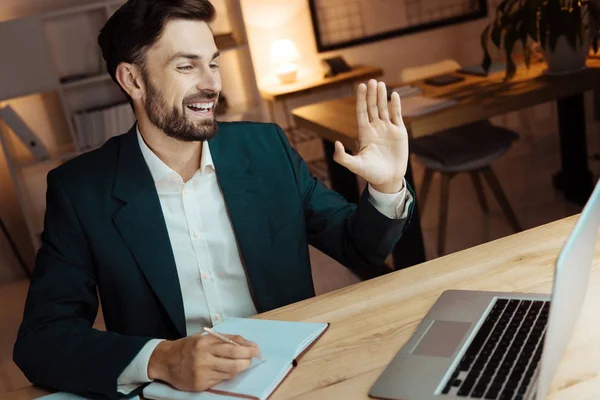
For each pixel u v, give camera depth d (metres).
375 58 5.12
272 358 1.14
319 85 4.73
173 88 1.39
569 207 3.56
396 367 1.07
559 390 0.95
